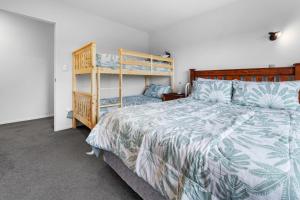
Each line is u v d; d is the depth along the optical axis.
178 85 3.72
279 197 0.59
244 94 2.10
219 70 2.86
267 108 1.87
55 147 2.39
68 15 3.06
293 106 1.75
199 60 3.28
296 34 2.16
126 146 1.34
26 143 2.52
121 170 1.56
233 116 1.51
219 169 0.75
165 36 4.01
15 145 2.44
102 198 1.40
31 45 3.86
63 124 3.22
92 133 1.73
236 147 0.85
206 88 2.50
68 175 1.72
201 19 3.20
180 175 0.90
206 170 0.80
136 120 1.40
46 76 4.16
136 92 4.41
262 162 0.71
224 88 2.32
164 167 1.00
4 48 3.48
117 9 3.14
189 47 3.45
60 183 1.58
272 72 2.31
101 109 2.68
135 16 3.43
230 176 0.71
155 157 1.07
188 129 1.14
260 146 0.86
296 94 1.80
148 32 4.44
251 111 1.70
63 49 3.07
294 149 0.83
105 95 3.82
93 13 3.35
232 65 2.79
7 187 1.51
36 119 3.96
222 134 1.02
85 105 2.73
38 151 2.26
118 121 1.51
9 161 1.98
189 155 0.88
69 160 2.03
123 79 4.14
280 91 1.85
